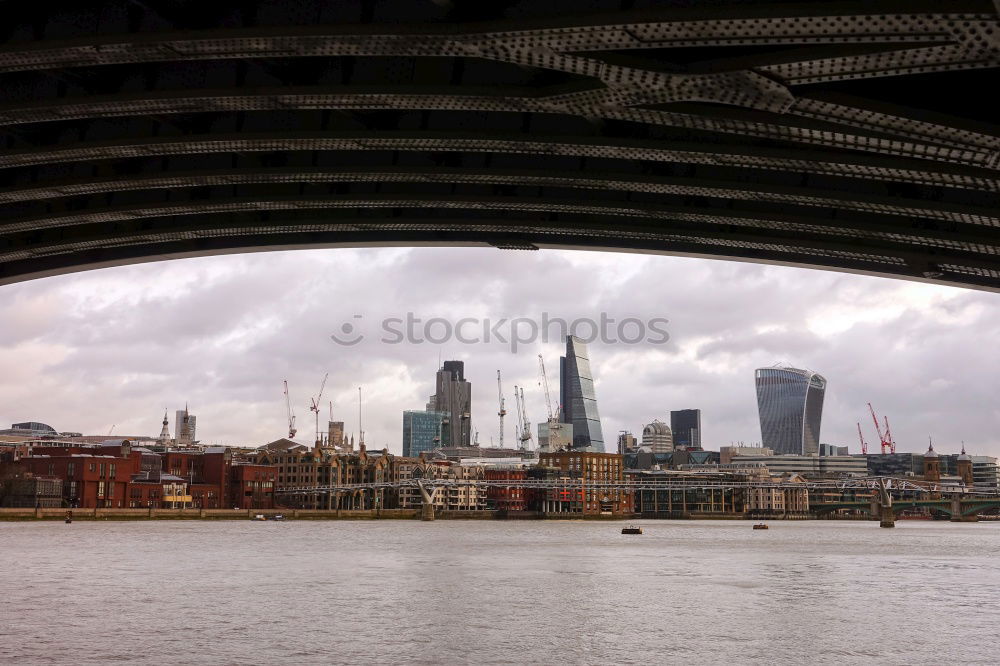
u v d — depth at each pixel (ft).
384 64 106.63
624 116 101.04
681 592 198.18
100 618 146.72
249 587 201.16
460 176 135.44
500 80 102.94
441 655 114.52
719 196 134.41
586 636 130.82
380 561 297.94
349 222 163.94
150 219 171.73
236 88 106.42
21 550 339.98
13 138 130.72
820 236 155.74
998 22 67.56
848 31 72.33
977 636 134.10
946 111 87.86
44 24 96.58
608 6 81.35
